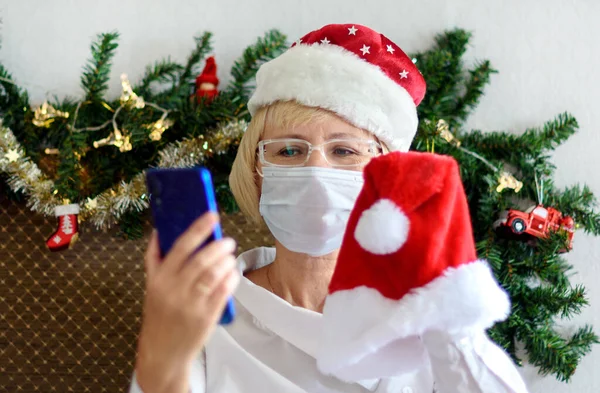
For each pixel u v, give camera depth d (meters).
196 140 1.46
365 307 0.76
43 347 1.52
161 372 0.61
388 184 0.76
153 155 1.50
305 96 1.03
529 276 1.55
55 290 1.53
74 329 1.53
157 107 1.47
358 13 1.66
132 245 1.55
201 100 1.48
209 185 0.63
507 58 1.67
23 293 1.53
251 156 1.11
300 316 0.99
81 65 1.60
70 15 1.61
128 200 1.43
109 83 1.61
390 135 1.06
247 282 1.05
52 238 1.41
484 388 0.80
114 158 1.51
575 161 1.65
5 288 1.52
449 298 0.72
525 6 1.68
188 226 0.62
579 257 1.64
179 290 0.58
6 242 1.52
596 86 1.67
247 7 1.65
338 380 0.98
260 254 1.17
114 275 1.55
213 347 1.00
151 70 1.60
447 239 0.75
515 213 1.47
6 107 1.48
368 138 1.06
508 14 1.68
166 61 1.62
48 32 1.60
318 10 1.66
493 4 1.68
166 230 0.63
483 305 0.72
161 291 0.59
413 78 1.10
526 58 1.67
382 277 0.77
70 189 1.42
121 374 1.53
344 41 1.08
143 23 1.63
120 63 1.61
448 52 1.57
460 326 0.72
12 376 1.51
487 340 0.87
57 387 1.52
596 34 1.67
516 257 1.53
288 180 1.03
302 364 0.98
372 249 0.75
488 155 1.57
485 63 1.59
